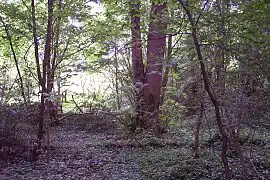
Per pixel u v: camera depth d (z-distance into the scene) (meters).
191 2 5.23
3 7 8.81
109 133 13.12
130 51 11.73
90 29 9.36
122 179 7.34
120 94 12.42
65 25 9.38
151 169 7.80
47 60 8.73
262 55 5.49
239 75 5.92
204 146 9.59
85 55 10.09
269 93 5.93
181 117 11.68
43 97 8.62
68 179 7.32
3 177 7.28
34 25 8.56
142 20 7.47
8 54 11.95
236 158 7.60
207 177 6.82
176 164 7.88
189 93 7.98
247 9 5.13
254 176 6.64
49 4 8.56
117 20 9.23
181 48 6.62
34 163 8.54
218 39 5.47
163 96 12.47
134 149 10.35
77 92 13.66
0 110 8.82
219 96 5.98
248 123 6.01
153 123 12.15
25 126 9.70
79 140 11.75
